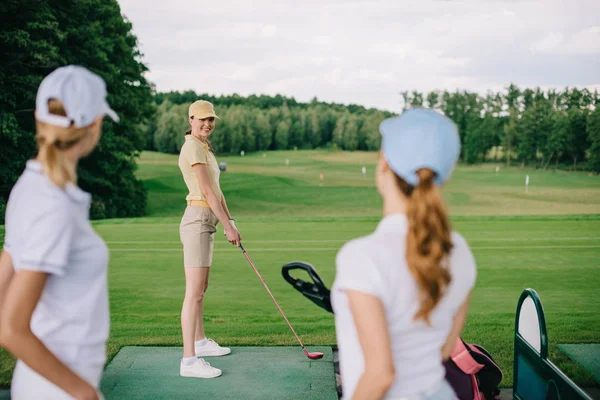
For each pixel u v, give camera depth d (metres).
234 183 48.59
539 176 58.34
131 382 3.69
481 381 2.67
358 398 1.32
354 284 1.33
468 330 5.02
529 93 87.69
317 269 8.34
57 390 1.50
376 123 104.50
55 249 1.41
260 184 48.19
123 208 33.47
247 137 98.62
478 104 89.12
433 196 1.36
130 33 34.78
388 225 1.41
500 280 7.52
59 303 1.50
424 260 1.32
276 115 110.12
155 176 51.50
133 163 34.91
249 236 11.55
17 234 1.44
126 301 6.36
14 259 1.46
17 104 24.81
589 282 7.41
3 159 24.56
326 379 3.77
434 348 1.43
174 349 4.36
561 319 5.41
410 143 1.37
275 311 5.97
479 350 2.74
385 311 1.35
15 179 24.56
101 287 1.57
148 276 7.71
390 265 1.33
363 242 1.38
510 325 5.23
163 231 12.12
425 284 1.32
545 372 2.79
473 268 1.51
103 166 31.28
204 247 3.81
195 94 130.75
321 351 4.35
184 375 3.79
